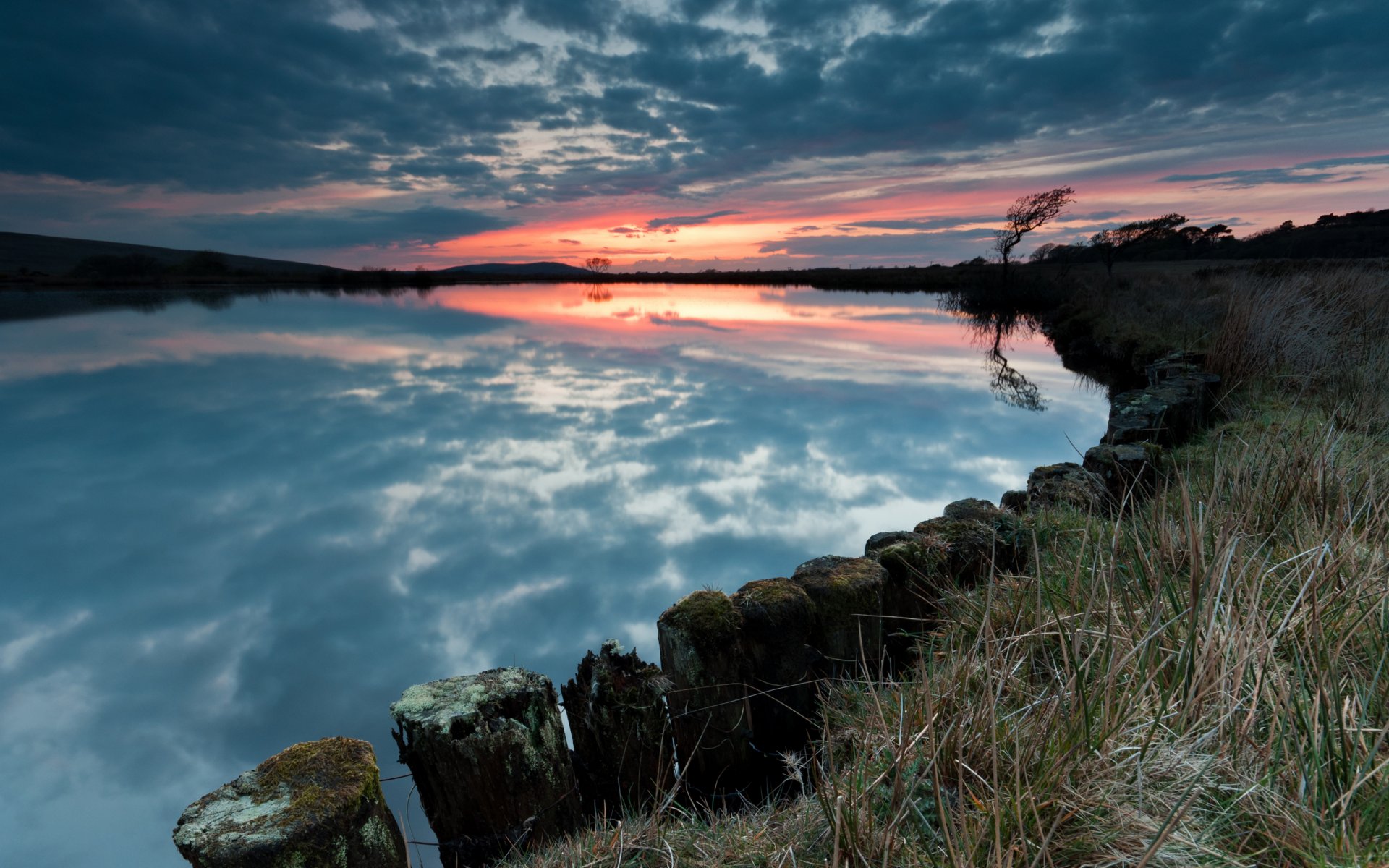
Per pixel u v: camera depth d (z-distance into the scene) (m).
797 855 1.66
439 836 2.12
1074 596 2.28
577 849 1.90
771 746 2.60
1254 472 3.21
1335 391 5.57
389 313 39.31
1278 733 1.53
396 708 2.05
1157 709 1.70
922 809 1.61
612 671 2.50
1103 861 1.34
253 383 18.39
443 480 10.71
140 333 28.47
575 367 19.33
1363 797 1.35
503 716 2.06
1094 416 10.86
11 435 13.99
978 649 2.46
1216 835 1.37
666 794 2.24
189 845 1.38
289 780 1.56
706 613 2.47
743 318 31.89
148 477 11.41
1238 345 7.10
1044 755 1.59
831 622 2.68
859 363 17.36
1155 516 2.91
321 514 9.65
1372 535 2.48
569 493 9.79
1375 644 1.79
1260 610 1.94
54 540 9.12
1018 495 4.28
